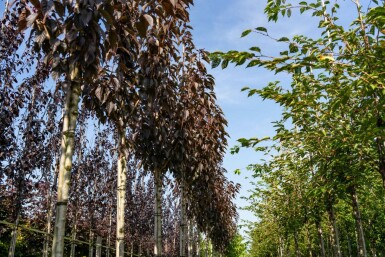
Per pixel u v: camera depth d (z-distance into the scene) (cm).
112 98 511
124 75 511
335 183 618
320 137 574
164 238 2695
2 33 718
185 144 850
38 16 290
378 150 518
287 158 900
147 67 595
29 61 800
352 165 589
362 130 454
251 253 5156
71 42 310
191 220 1481
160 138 716
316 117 546
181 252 964
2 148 752
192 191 1130
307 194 620
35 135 862
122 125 562
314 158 669
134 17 403
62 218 291
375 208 1440
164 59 639
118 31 376
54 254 280
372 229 1723
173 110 761
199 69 844
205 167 1002
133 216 1892
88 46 303
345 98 402
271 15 462
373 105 453
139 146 761
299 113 543
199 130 972
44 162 933
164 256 2741
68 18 303
